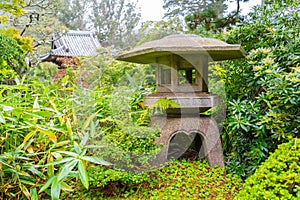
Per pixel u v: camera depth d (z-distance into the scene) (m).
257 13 2.80
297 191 1.06
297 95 1.85
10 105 1.46
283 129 1.88
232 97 2.64
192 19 4.15
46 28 8.34
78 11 17.53
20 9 5.30
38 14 8.00
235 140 2.28
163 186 1.93
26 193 1.41
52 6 8.33
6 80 3.53
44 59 8.72
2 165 1.41
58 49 9.02
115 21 15.70
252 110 2.00
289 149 1.33
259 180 1.21
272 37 2.37
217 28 4.21
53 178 1.31
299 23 2.30
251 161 2.06
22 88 1.72
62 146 1.57
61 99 1.89
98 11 17.16
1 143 1.45
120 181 1.90
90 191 1.87
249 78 2.33
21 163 1.44
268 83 2.00
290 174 1.12
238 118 2.01
